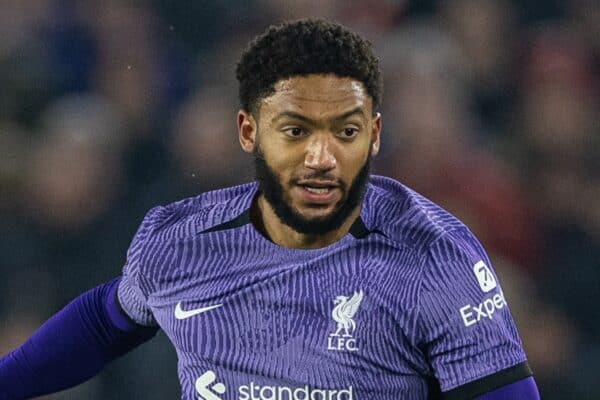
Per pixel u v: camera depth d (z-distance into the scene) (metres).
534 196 25.19
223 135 24.45
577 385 23.20
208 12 28.48
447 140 24.72
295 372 11.05
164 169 25.56
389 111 25.19
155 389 21.44
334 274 11.09
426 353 11.07
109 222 24.28
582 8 28.75
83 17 28.22
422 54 25.95
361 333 10.95
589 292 24.22
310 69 10.62
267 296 11.16
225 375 11.28
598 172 25.67
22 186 24.45
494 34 27.86
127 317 12.67
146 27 28.36
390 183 11.77
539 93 26.72
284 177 10.89
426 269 10.95
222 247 11.48
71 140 24.86
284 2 27.81
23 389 13.22
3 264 23.62
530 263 24.52
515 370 10.95
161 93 27.27
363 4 27.50
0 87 26.42
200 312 11.38
